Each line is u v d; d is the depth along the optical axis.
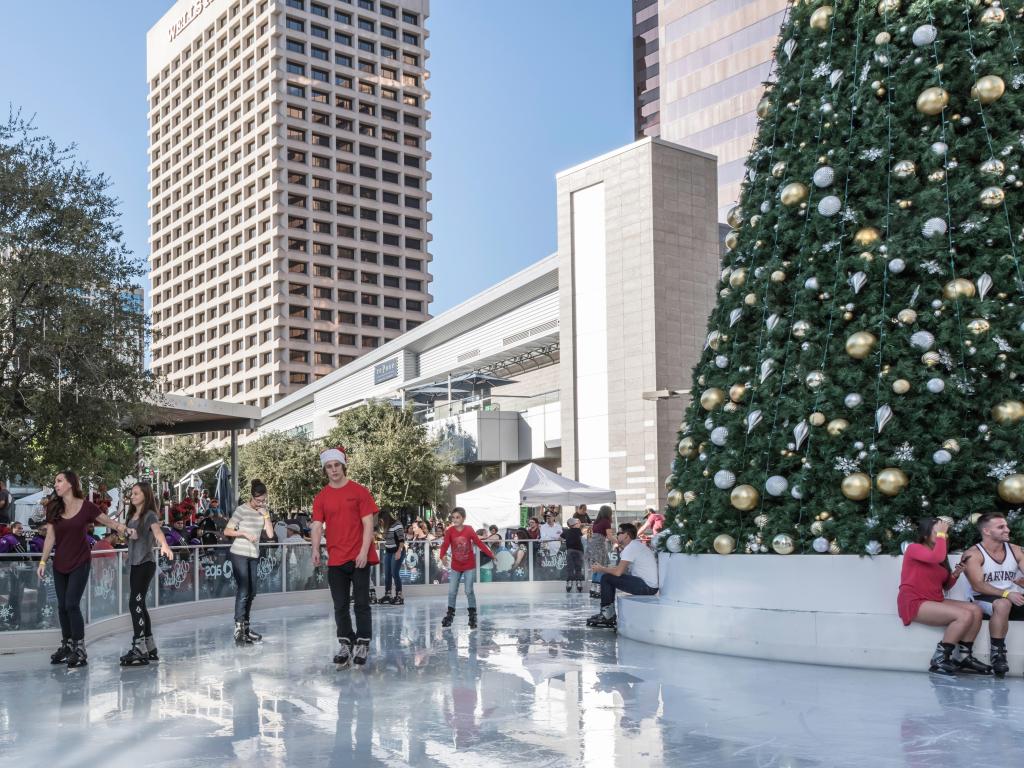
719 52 63.66
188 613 14.78
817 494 8.67
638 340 40.16
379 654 9.22
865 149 8.99
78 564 8.89
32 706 6.73
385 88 130.88
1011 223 8.50
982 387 8.20
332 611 15.68
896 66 9.05
